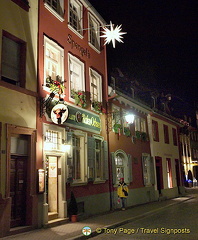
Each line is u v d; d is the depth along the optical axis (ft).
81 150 43.93
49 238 27.81
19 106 32.45
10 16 33.12
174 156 85.81
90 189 44.55
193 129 133.49
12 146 31.68
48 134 36.88
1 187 28.96
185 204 61.87
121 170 57.06
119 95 55.67
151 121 72.84
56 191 37.65
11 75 32.94
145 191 63.93
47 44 38.96
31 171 32.86
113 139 54.13
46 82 37.47
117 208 51.62
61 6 43.29
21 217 31.76
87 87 47.55
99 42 54.03
